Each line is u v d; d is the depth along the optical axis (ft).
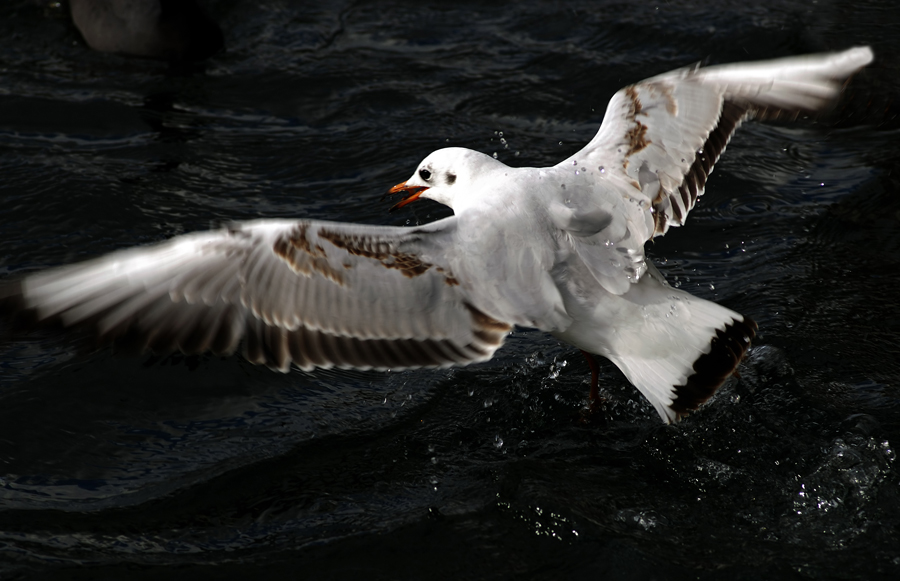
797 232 39.17
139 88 48.11
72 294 23.04
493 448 29.37
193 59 50.52
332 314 24.81
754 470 27.94
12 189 40.29
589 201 26.12
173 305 24.07
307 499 27.37
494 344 25.25
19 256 36.73
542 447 29.35
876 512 26.17
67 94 47.19
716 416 29.78
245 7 55.21
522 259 24.90
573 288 25.23
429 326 25.22
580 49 51.88
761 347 32.50
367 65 50.72
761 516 26.30
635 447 29.17
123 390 31.30
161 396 31.22
